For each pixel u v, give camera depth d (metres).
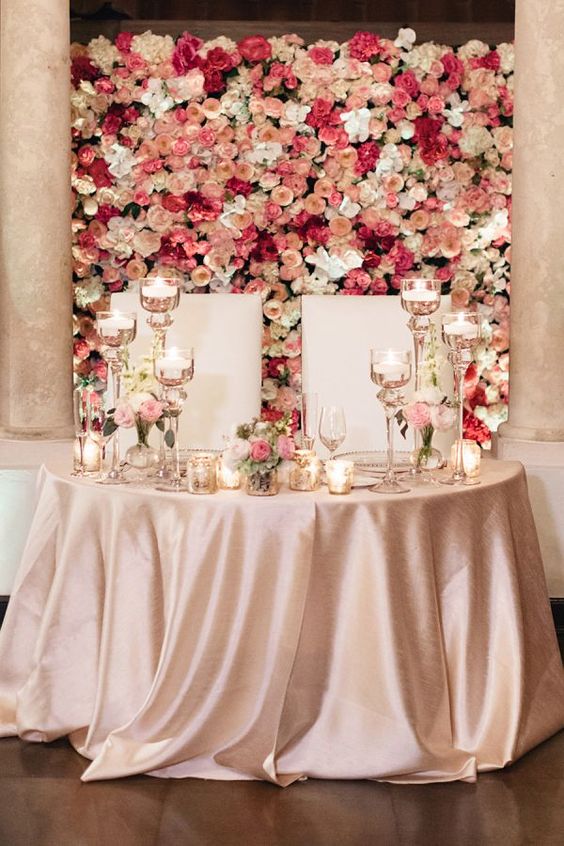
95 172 5.09
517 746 3.17
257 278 5.19
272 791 3.02
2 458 4.38
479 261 5.19
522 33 4.36
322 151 5.14
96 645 3.23
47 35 4.38
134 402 3.26
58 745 3.28
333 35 5.13
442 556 3.14
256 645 3.05
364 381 4.16
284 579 3.00
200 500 3.03
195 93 5.06
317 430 3.22
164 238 5.14
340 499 3.03
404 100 5.07
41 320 4.45
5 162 4.42
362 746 3.03
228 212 5.13
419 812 2.90
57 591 3.24
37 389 4.46
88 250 5.14
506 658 3.20
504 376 5.23
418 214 5.13
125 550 3.11
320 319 4.19
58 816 2.86
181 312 4.18
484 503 3.23
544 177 4.31
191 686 3.05
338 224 5.13
